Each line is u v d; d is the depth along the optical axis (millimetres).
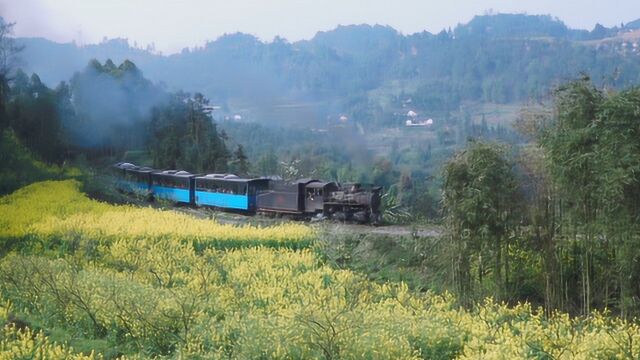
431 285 22906
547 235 19766
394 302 19391
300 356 14539
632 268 17500
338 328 14859
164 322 16609
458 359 14438
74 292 17641
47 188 45031
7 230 30047
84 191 48562
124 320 16672
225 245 28750
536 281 21062
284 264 25016
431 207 36500
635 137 17016
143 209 37781
